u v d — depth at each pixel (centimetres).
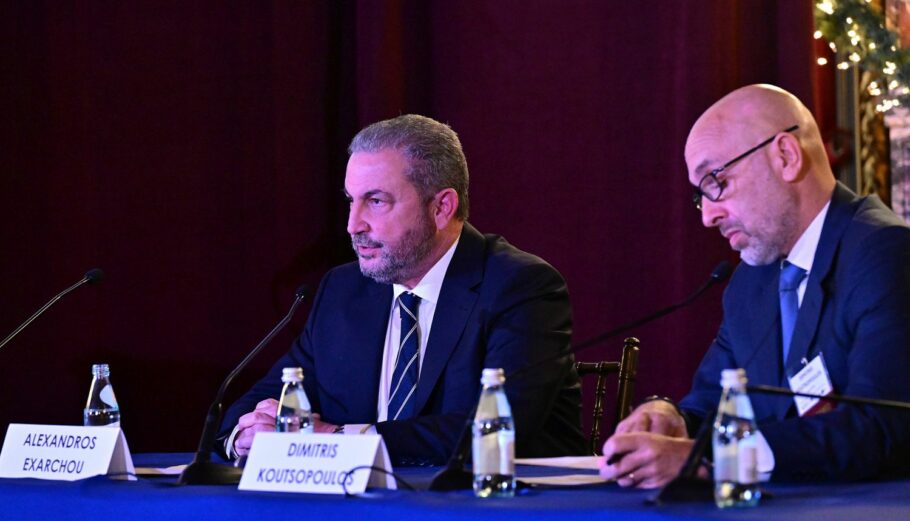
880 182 894
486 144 905
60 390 830
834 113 897
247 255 877
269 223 881
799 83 838
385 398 587
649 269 873
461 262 591
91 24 851
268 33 886
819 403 462
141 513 365
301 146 885
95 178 848
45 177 835
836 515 287
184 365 863
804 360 475
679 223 859
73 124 843
